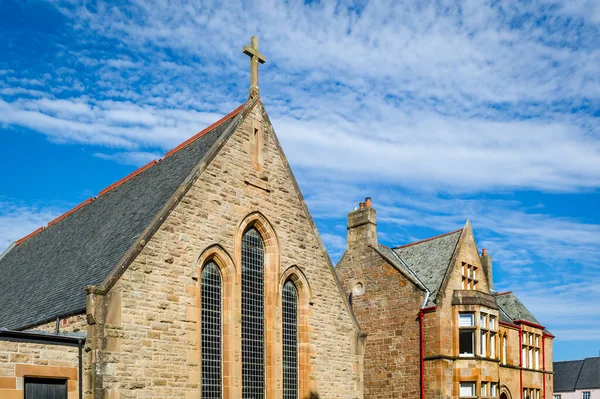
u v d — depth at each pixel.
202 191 26.34
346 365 31.92
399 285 41.16
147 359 23.05
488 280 50.16
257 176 29.12
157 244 24.22
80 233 32.50
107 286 22.20
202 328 25.64
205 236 26.11
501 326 44.47
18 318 27.03
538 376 47.97
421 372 38.69
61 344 21.23
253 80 30.50
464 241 42.25
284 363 29.22
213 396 25.52
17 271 36.34
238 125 28.73
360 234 44.16
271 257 29.16
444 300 39.09
